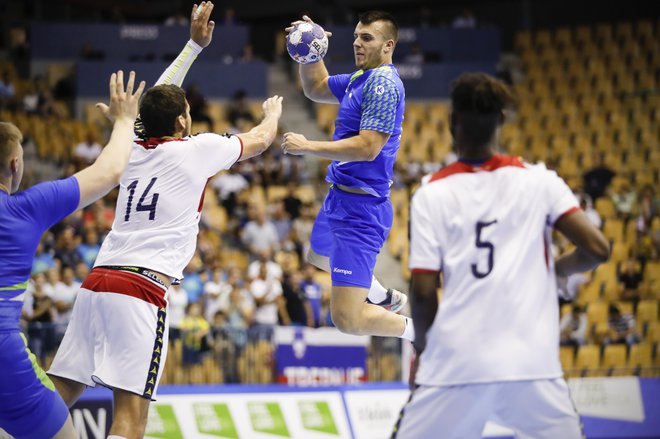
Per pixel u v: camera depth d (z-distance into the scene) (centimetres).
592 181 2280
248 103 2570
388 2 3484
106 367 571
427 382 474
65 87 2545
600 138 2619
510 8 3428
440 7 3506
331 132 2542
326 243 730
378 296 780
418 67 2736
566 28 3234
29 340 1240
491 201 473
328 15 3322
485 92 473
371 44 686
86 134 2339
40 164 2172
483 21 3481
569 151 2562
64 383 592
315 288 1549
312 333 1324
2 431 630
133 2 3419
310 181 2286
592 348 1598
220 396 1061
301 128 2603
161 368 586
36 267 1484
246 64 2647
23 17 3108
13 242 502
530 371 465
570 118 2703
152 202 595
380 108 647
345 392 1122
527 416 474
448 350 468
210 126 2312
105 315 578
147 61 2569
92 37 2708
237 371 1304
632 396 1329
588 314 1731
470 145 481
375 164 685
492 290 466
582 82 2848
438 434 474
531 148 2580
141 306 577
